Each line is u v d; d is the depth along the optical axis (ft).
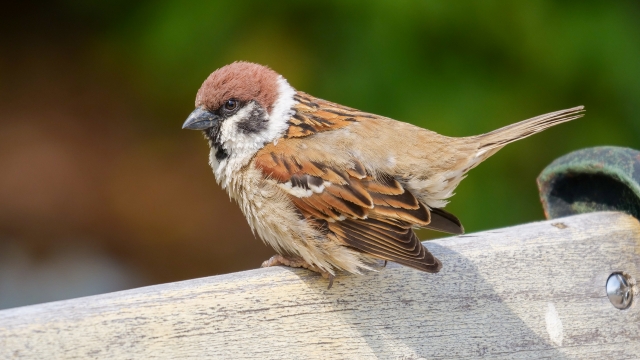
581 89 36.14
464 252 21.04
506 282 21.08
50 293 47.06
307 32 38.37
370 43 36.09
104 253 49.47
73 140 52.90
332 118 23.16
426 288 20.43
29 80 54.65
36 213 50.16
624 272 22.15
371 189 21.72
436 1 34.81
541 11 35.45
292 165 22.27
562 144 36.65
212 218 50.90
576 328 21.42
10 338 16.48
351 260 20.43
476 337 20.61
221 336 18.45
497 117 35.40
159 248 49.73
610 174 22.82
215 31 38.09
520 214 36.09
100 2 43.98
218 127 23.41
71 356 16.93
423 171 22.27
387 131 22.84
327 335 19.61
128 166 52.11
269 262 21.99
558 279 21.53
